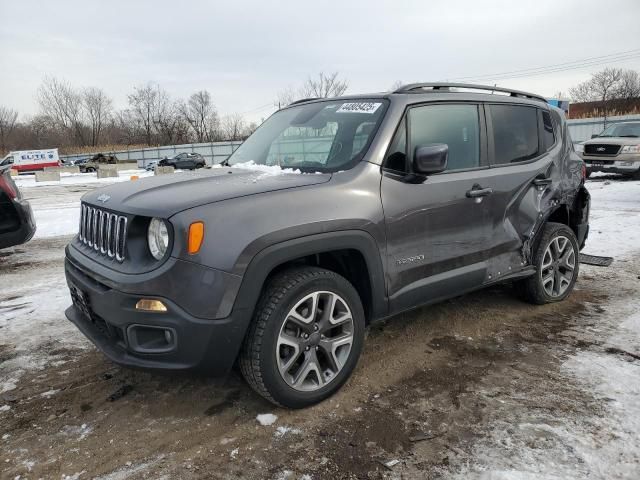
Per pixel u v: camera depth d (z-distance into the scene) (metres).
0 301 4.92
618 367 3.16
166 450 2.44
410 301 3.16
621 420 2.57
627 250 6.20
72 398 2.97
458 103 3.55
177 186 2.82
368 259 2.85
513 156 3.87
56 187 24.42
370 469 2.26
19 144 83.94
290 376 2.68
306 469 2.28
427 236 3.17
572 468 2.21
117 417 2.75
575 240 4.43
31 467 2.34
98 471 2.30
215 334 2.39
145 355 2.46
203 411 2.78
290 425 2.62
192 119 81.69
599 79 66.69
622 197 10.64
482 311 4.22
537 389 2.92
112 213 2.71
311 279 2.65
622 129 15.12
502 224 3.69
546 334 3.73
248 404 2.84
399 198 3.01
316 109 3.68
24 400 2.96
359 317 2.89
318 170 3.09
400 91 3.35
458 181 3.35
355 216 2.76
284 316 2.57
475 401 2.81
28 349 3.71
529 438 2.45
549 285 4.32
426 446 2.42
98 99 84.06
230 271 2.38
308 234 2.58
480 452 2.36
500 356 3.38
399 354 3.44
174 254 2.35
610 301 4.43
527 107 4.16
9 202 5.82
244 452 2.41
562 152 4.38
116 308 2.46
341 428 2.59
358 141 3.11
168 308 2.35
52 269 6.23
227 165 3.79
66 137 83.81
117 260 2.61
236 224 2.43
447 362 3.31
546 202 4.10
